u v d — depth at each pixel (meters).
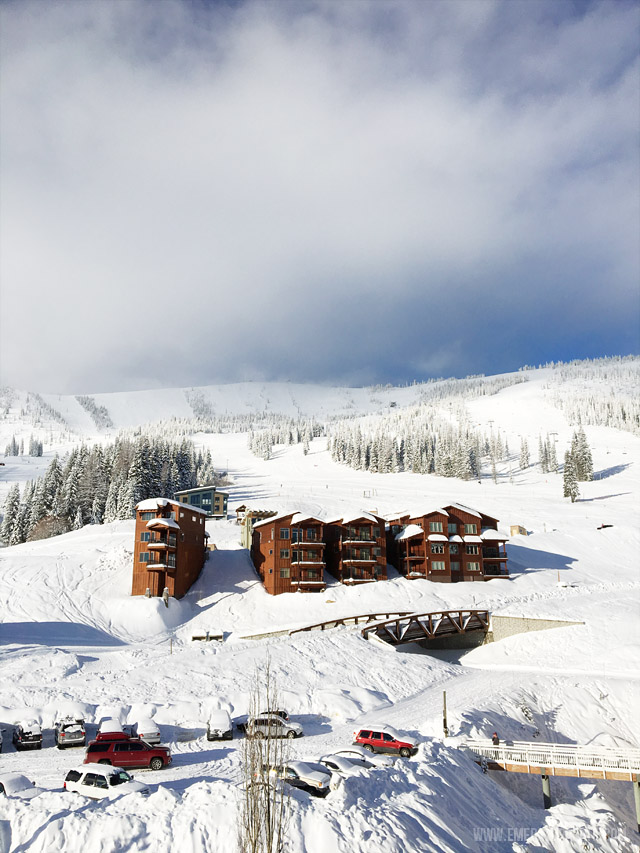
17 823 22.91
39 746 37.47
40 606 74.75
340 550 93.38
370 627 68.94
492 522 102.19
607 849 32.66
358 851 22.84
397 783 30.23
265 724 41.41
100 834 21.95
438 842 25.67
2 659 56.16
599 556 114.12
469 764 37.06
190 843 21.66
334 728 45.31
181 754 36.81
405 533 96.62
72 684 49.62
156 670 53.91
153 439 163.50
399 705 52.16
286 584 86.44
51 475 139.75
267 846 19.02
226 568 93.25
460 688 57.56
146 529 82.62
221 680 52.31
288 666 57.09
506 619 75.81
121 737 34.53
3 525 130.62
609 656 66.31
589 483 195.88
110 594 80.62
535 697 56.19
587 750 37.25
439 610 79.12
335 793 26.58
